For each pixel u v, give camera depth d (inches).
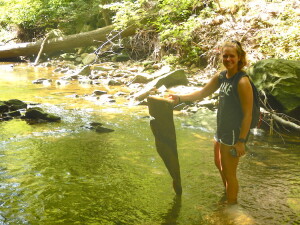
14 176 170.7
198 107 297.6
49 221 132.8
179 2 457.1
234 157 142.1
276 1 424.2
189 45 462.0
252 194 155.4
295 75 263.3
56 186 161.3
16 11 676.1
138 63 514.6
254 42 392.2
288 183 166.2
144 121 264.5
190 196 153.7
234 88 136.9
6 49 625.9
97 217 136.2
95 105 314.0
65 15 689.0
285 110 256.4
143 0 483.8
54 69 548.7
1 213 137.6
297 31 344.2
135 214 138.6
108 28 576.7
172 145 150.5
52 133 236.1
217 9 464.8
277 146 218.8
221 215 137.9
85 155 198.5
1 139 222.4
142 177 171.8
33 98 340.2
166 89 336.8
